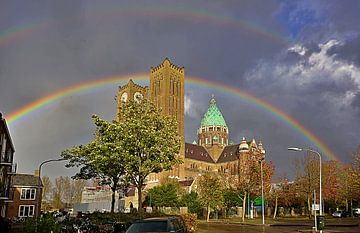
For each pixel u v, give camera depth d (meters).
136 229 18.22
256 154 82.56
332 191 79.69
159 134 42.25
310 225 56.75
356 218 81.81
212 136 175.75
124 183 45.81
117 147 39.81
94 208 110.94
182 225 20.88
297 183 84.00
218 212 96.75
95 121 43.41
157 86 156.50
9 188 61.97
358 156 60.47
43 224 25.78
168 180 121.25
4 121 48.69
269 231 44.66
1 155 49.66
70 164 45.25
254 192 78.75
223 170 161.88
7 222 40.19
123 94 149.00
